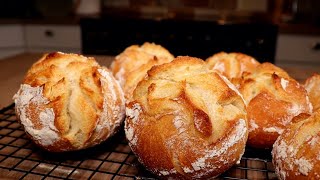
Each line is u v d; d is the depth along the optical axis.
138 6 0.99
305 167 0.19
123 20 0.75
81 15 0.90
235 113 0.22
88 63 0.27
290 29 0.72
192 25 0.71
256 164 0.24
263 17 0.89
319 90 0.28
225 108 0.22
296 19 0.87
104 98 0.25
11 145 0.26
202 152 0.21
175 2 0.97
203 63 0.25
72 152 0.25
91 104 0.24
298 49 0.74
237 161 0.22
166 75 0.24
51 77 0.25
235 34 0.70
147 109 0.22
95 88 0.25
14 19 0.85
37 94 0.24
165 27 0.72
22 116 0.24
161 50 0.35
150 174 0.23
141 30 0.74
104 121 0.25
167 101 0.22
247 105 0.25
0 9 0.93
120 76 0.32
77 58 0.27
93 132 0.24
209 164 0.21
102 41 0.77
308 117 0.21
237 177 0.23
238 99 0.23
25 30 0.87
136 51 0.34
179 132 0.21
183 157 0.21
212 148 0.21
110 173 0.22
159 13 0.96
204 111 0.21
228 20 0.76
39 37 0.86
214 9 0.95
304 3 0.89
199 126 0.21
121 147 0.26
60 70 0.25
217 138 0.21
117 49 0.76
